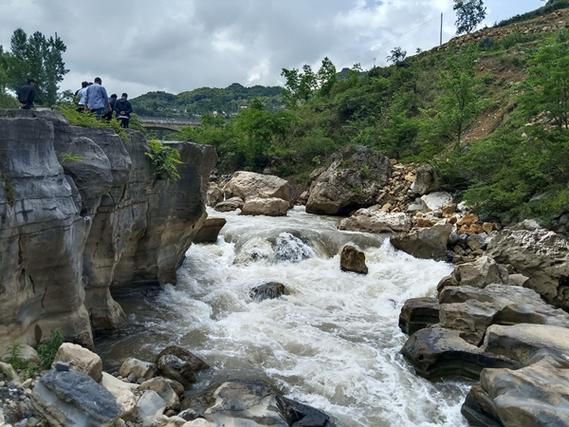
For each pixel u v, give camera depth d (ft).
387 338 32.45
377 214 62.13
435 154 83.25
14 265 20.99
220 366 26.73
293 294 39.52
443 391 25.88
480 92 104.94
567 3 155.43
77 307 25.27
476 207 56.08
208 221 50.90
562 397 20.11
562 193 46.06
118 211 29.68
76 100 36.83
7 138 20.15
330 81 162.81
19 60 93.15
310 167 105.70
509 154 57.41
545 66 54.90
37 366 20.77
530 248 41.06
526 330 27.09
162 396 21.79
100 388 18.07
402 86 128.88
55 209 22.08
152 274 37.06
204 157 39.75
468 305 31.24
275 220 65.98
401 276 44.27
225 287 39.86
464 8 186.39
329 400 24.23
